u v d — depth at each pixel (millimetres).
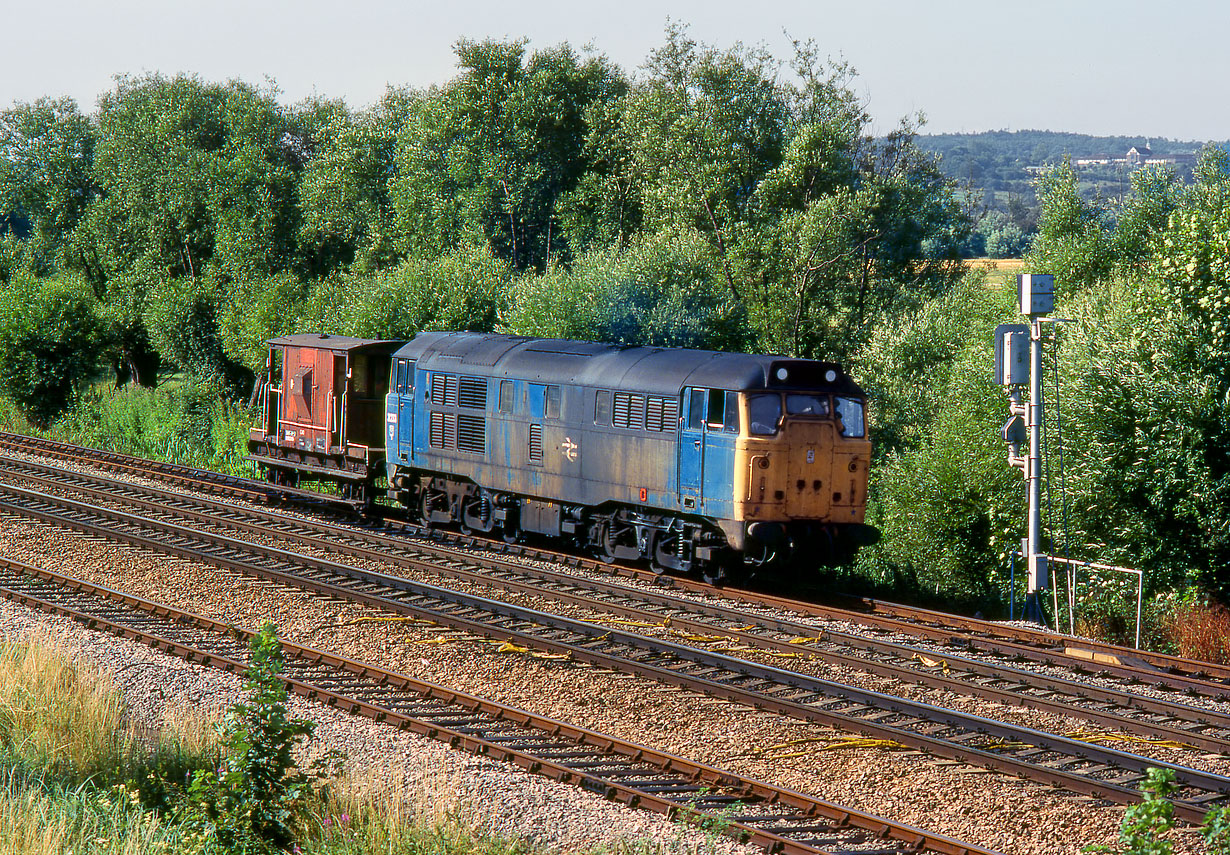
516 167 97188
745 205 82812
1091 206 70500
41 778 18734
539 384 43750
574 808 19609
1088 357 43938
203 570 39062
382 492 54719
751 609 36312
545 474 43594
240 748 17797
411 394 49656
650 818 19312
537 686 27203
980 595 45625
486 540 46625
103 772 20453
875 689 27906
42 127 129500
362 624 32719
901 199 82500
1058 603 40938
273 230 109500
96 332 94188
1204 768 22719
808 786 21203
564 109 98125
